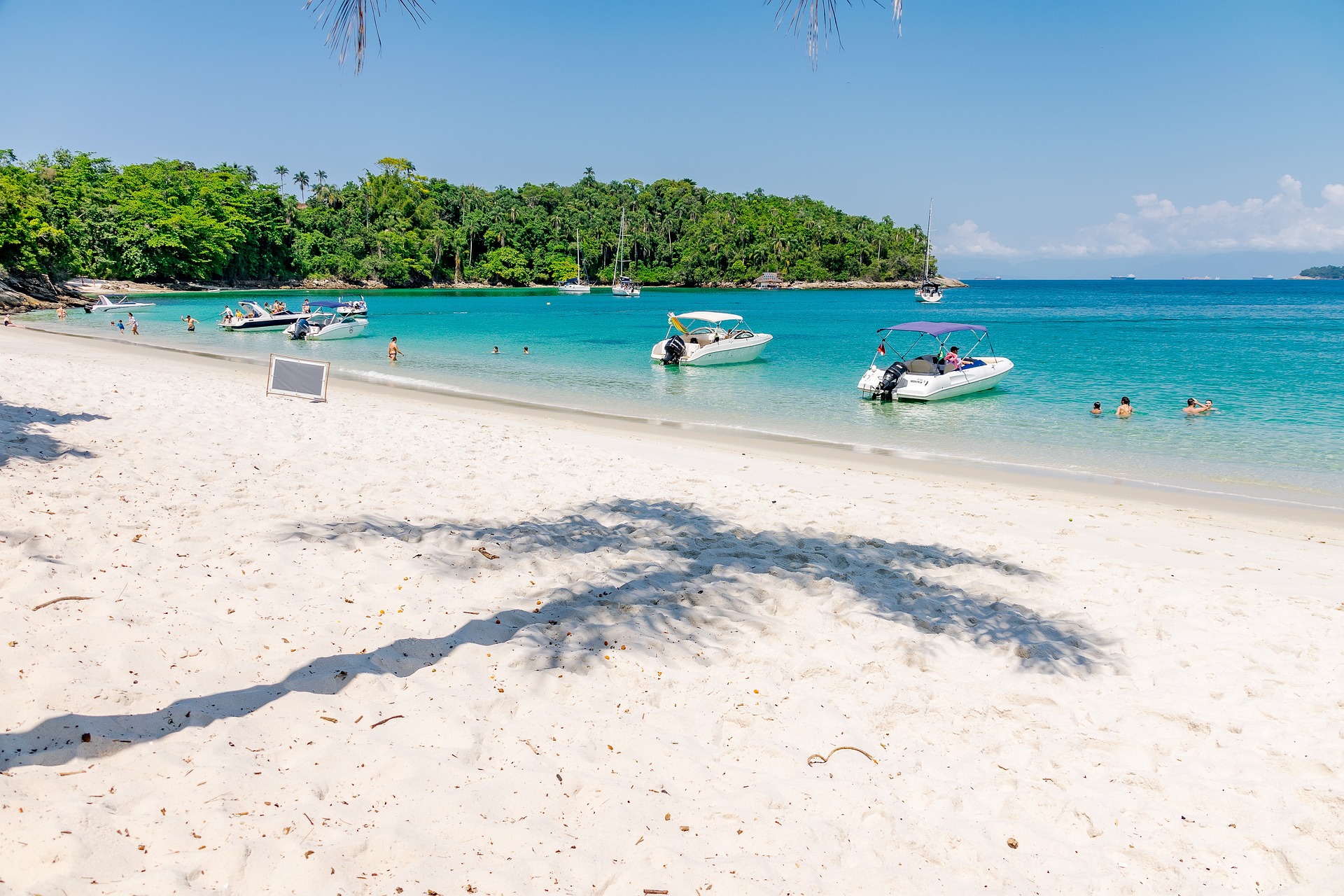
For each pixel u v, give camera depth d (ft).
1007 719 15.64
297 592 18.63
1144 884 11.21
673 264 533.55
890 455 48.52
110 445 31.07
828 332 165.37
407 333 146.72
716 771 13.17
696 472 37.83
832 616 20.18
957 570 24.52
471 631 17.37
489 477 33.06
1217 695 16.96
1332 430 57.88
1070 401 72.84
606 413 64.08
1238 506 37.45
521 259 454.81
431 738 13.20
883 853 11.43
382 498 28.09
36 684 13.25
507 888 9.88
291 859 9.83
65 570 18.07
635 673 16.29
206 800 10.85
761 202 629.51
